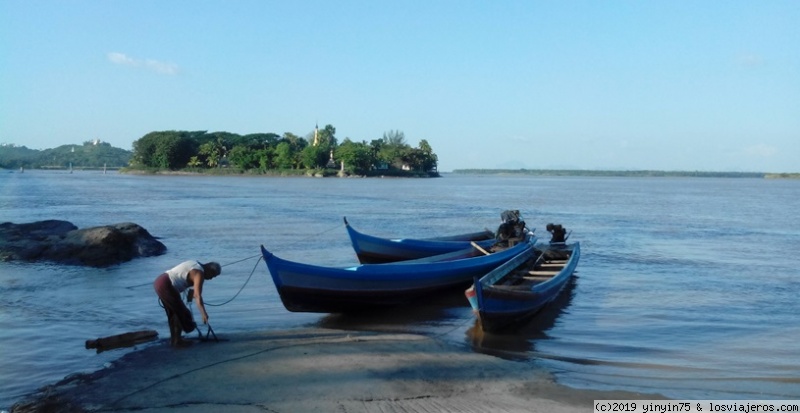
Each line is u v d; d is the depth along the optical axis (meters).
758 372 10.85
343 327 13.86
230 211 50.22
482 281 14.07
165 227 36.59
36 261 22.12
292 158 180.50
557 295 16.89
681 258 26.11
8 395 9.32
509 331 13.60
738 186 162.50
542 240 33.38
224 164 195.50
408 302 16.09
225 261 23.59
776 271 22.67
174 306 11.48
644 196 90.56
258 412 8.32
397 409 8.55
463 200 72.06
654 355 11.90
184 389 9.19
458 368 10.49
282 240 30.62
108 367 10.38
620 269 23.00
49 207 53.56
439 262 17.25
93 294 17.03
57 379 9.98
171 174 189.00
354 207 57.31
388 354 11.16
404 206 59.72
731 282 20.25
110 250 22.92
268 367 10.20
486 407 8.77
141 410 8.44
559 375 10.51
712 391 9.84
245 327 13.62
